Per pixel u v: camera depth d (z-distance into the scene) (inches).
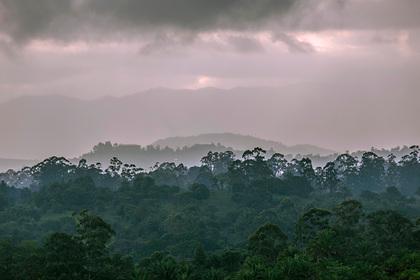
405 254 3703.3
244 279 3321.9
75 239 3924.7
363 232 4539.9
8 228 6550.2
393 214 4362.7
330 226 4510.3
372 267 3390.7
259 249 4045.3
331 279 3211.1
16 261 3705.7
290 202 7180.1
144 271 3695.9
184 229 6525.6
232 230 6811.0
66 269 3538.4
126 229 6761.8
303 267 3265.3
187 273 3666.3
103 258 3922.2
